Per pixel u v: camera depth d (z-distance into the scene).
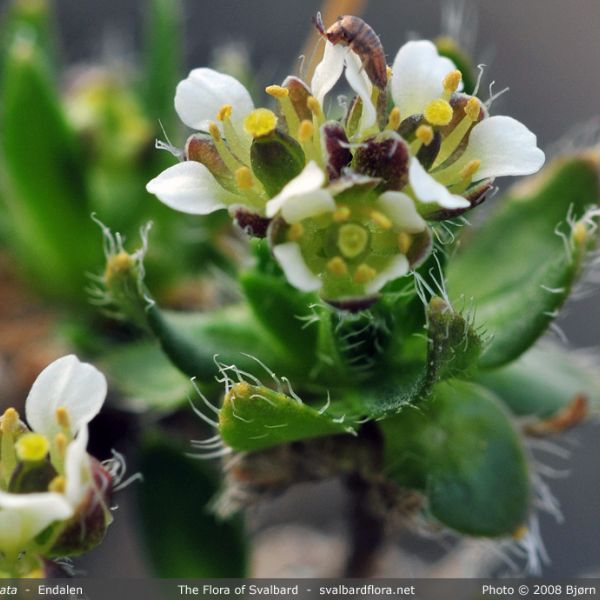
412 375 0.05
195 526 0.05
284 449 0.05
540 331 0.05
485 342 0.05
